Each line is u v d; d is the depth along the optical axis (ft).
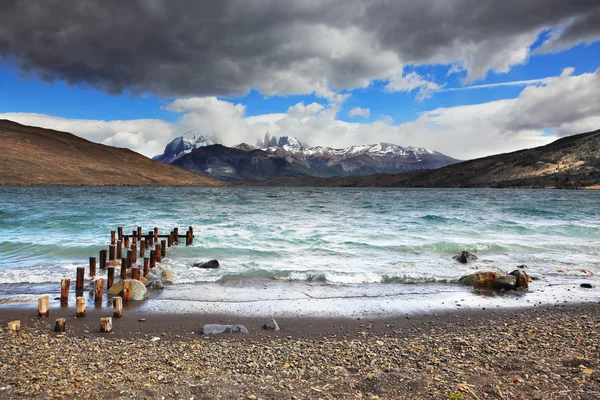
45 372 23.47
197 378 23.21
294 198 283.79
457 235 86.53
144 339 30.89
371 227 98.12
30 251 66.59
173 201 217.15
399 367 25.17
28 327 33.04
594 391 20.93
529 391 21.33
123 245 76.89
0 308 38.34
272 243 75.46
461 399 20.58
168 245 73.67
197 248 70.08
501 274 49.70
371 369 24.86
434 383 22.57
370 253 67.21
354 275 52.01
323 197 303.27
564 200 254.68
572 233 90.84
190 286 47.62
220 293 44.60
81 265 58.18
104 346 28.78
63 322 32.32
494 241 79.05
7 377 22.62
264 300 42.01
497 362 25.66
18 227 91.61
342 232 88.94
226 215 131.75
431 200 250.16
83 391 21.18
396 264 59.52
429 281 50.78
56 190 388.57
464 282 49.57
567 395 20.68
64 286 40.09
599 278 53.11
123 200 217.97
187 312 37.96
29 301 40.86
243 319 36.14
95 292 41.04
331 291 45.68
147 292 44.37
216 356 26.96
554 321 35.12
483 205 192.44
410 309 39.32
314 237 81.25
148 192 378.53
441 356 27.02
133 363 25.40
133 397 20.63
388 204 202.39
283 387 22.21
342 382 22.90
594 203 217.77
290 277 51.70
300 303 41.01
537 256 67.26
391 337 31.55
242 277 51.75
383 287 47.67
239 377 23.45
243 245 73.61
